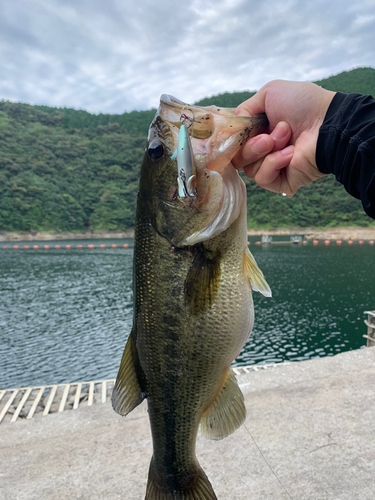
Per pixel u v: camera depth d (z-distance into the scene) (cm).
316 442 271
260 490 231
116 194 8600
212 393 153
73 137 10112
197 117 133
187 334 143
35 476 256
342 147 121
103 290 2498
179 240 140
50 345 1420
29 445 291
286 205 7581
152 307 146
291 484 235
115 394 152
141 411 335
